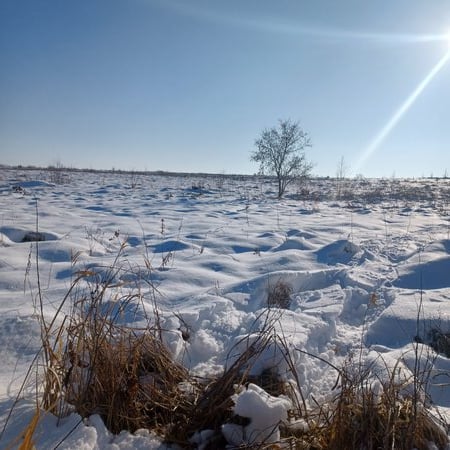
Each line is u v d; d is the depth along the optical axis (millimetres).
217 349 2793
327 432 1886
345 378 2053
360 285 4293
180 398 2162
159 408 2104
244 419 1918
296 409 2121
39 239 6145
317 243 6676
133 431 1954
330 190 23047
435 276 4488
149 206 11836
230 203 13562
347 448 1800
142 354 2330
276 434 1844
